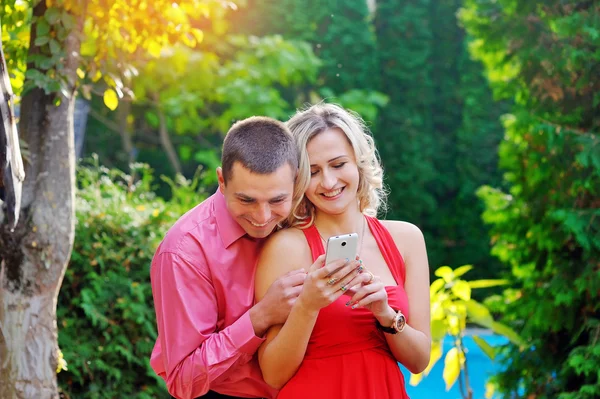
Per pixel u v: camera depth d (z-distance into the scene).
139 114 10.20
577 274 4.38
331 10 9.91
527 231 4.78
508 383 4.73
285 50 8.66
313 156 2.13
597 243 4.14
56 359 2.98
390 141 10.04
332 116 2.19
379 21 10.28
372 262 2.22
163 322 2.11
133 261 4.34
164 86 8.97
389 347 2.16
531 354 4.61
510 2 4.61
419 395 6.65
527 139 4.72
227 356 2.02
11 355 2.86
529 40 4.56
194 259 2.13
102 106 9.91
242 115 8.54
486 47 4.82
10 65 3.24
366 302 1.99
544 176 4.61
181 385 2.05
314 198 2.16
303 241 2.18
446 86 10.30
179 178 5.32
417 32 10.18
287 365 2.04
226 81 8.61
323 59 9.95
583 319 4.41
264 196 2.00
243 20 9.70
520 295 4.88
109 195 4.78
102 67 3.08
